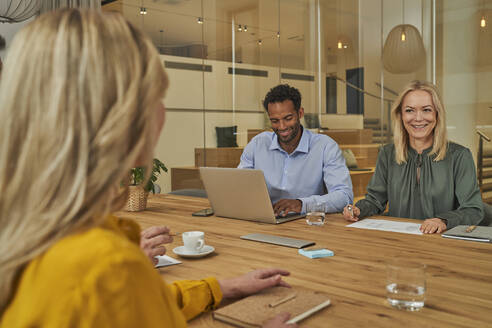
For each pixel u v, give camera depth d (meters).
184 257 1.39
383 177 2.45
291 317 0.85
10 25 5.05
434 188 2.22
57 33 0.48
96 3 5.21
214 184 2.08
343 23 5.14
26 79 0.47
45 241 0.46
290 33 5.24
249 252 1.45
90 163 0.47
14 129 0.47
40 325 0.44
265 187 1.87
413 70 4.81
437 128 2.21
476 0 4.38
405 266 0.96
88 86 0.47
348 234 1.69
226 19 5.23
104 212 0.50
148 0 5.21
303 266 1.27
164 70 0.55
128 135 0.51
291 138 2.58
